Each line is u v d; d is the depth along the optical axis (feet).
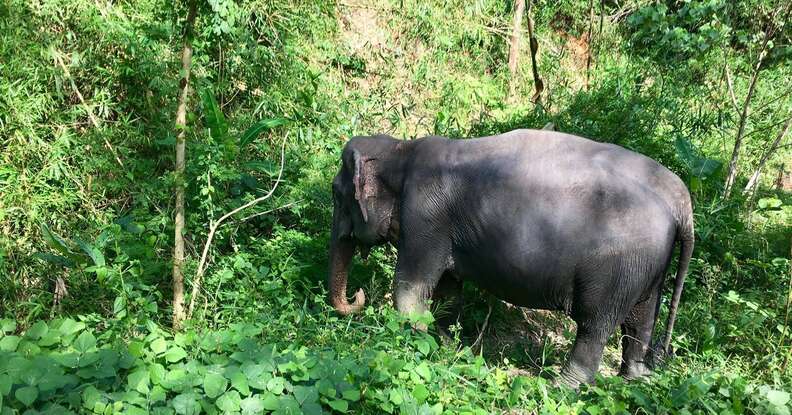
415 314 12.93
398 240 15.17
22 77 16.58
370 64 26.91
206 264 15.34
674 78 26.11
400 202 14.82
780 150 30.66
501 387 12.13
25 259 15.31
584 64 35.19
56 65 17.48
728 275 18.37
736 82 32.14
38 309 13.41
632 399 12.07
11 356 10.07
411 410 10.39
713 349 15.17
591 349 13.39
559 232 12.89
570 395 12.39
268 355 10.88
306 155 20.53
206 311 14.19
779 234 20.90
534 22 34.19
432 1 29.35
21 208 15.60
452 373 11.75
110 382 10.37
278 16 22.15
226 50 20.04
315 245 17.76
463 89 27.58
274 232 18.75
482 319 17.12
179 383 10.21
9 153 16.15
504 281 13.76
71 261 14.58
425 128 25.55
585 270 12.92
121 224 15.65
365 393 10.74
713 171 20.30
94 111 18.13
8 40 16.33
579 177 12.93
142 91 18.75
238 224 17.17
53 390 9.75
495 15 32.35
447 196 13.98
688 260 13.46
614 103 22.20
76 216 16.58
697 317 16.74
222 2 16.49
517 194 13.19
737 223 20.04
